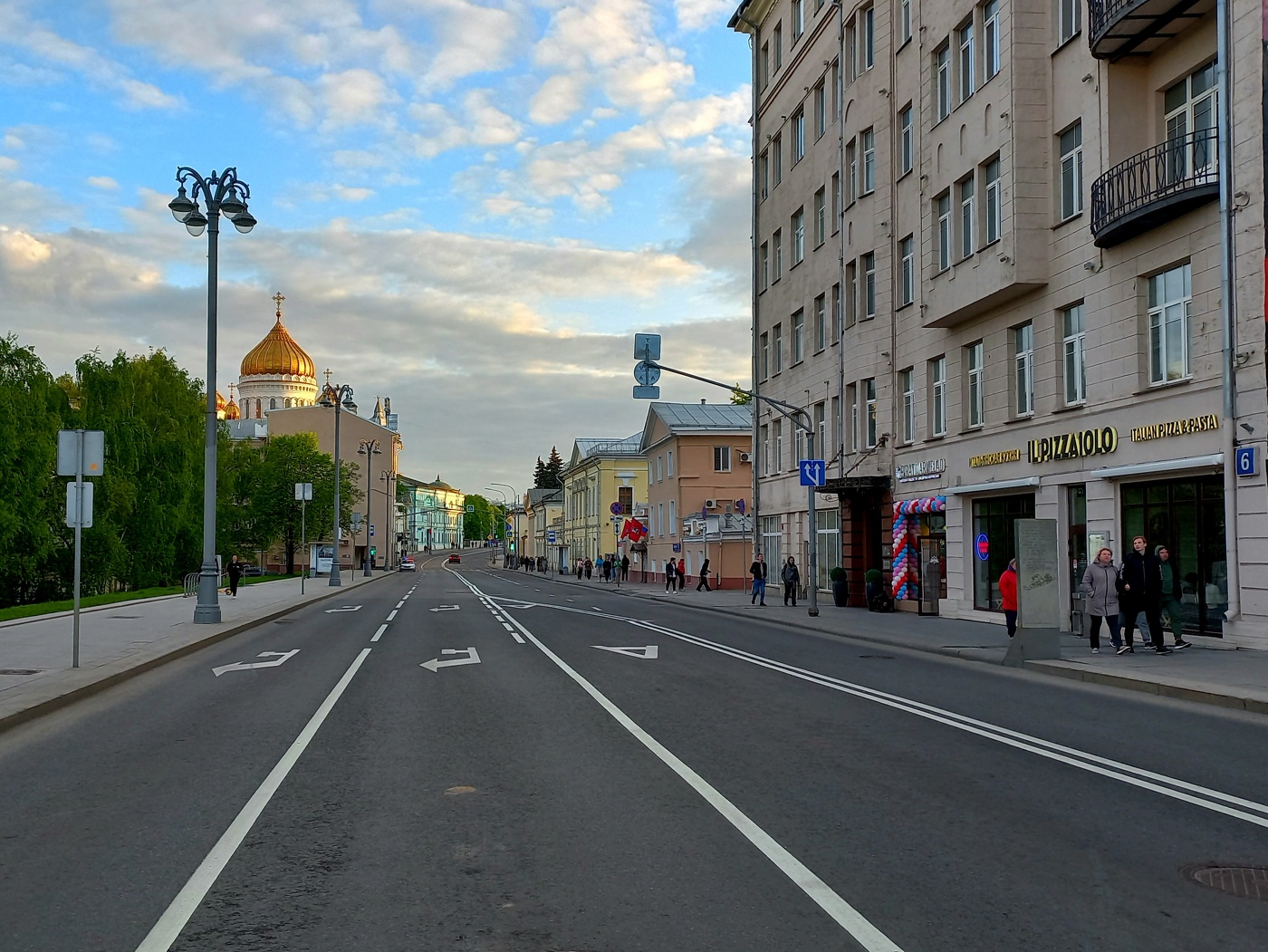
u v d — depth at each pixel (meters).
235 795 7.43
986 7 25.41
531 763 8.47
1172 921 4.80
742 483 63.91
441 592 50.47
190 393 67.25
